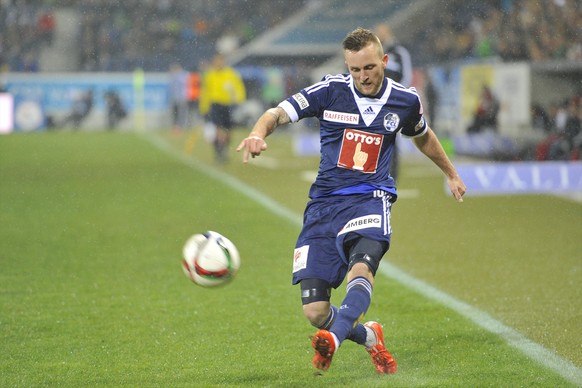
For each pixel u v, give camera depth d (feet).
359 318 49.75
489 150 196.03
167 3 440.45
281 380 55.21
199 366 58.80
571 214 129.90
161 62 422.00
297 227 121.70
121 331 68.69
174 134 323.78
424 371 56.59
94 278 89.76
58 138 303.89
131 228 122.01
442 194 153.07
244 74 344.69
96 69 420.77
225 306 77.05
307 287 53.26
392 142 56.34
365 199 54.85
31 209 140.77
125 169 201.57
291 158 228.63
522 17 261.44
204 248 53.72
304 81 350.02
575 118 176.65
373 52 52.70
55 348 63.77
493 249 103.40
